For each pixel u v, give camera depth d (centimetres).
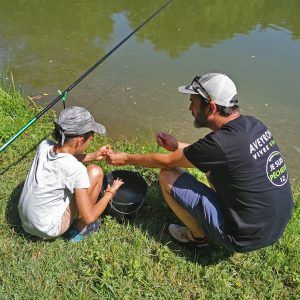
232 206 265
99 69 588
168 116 498
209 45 690
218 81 257
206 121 266
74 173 272
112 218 320
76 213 298
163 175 295
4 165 367
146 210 334
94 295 263
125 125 473
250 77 595
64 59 606
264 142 257
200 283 279
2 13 736
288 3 900
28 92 515
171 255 291
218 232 272
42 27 699
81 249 292
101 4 817
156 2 856
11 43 638
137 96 532
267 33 752
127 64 609
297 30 773
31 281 268
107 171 371
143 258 288
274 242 279
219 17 807
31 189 276
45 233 282
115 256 286
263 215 258
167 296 268
